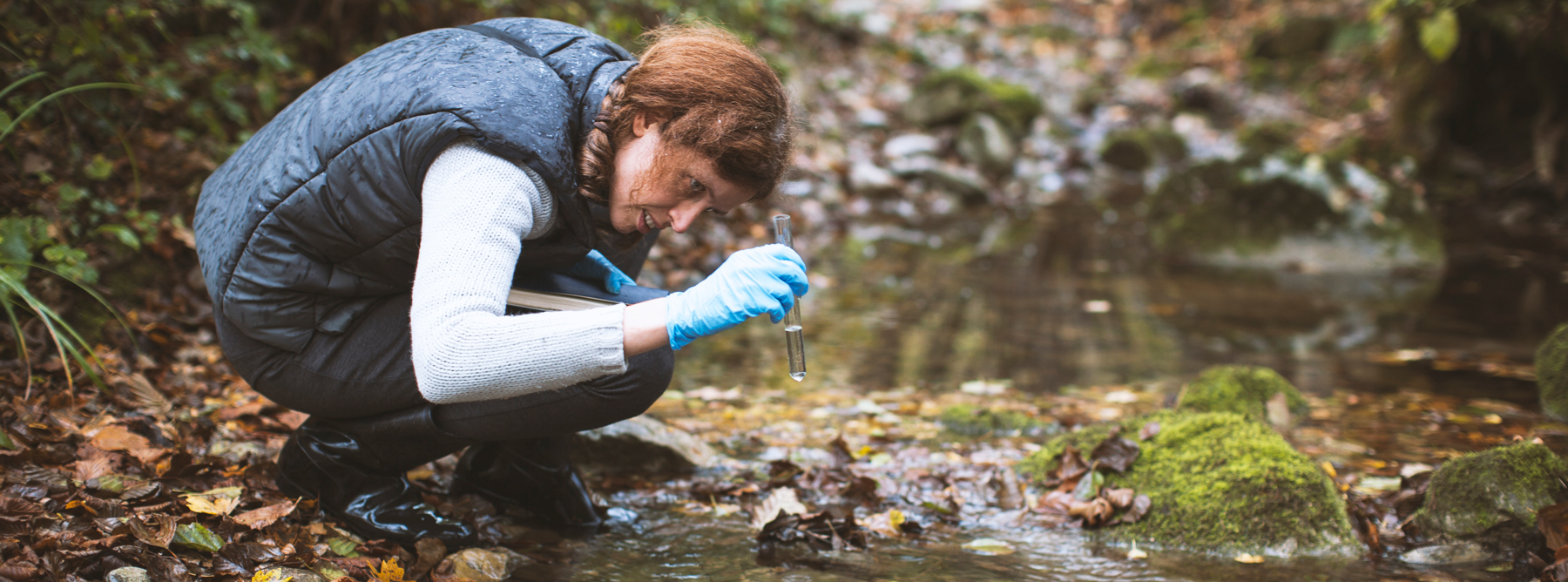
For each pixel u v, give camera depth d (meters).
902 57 10.25
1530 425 2.95
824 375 3.48
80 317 2.80
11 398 2.36
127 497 1.94
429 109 1.57
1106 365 3.66
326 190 1.64
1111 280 5.25
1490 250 6.15
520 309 1.72
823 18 9.99
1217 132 9.83
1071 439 2.56
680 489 2.46
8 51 3.11
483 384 1.52
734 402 3.15
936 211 7.22
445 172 1.54
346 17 4.65
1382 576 2.01
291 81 4.32
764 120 1.60
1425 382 3.44
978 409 3.05
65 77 3.23
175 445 2.28
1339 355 3.82
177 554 1.77
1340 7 11.35
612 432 2.54
